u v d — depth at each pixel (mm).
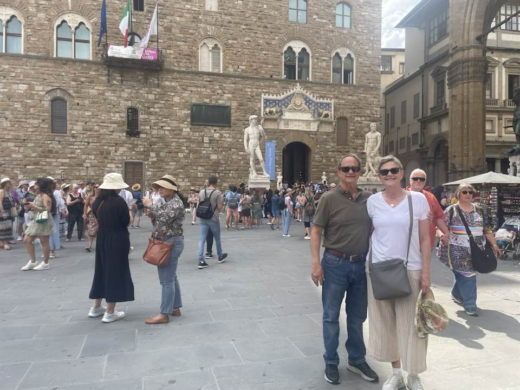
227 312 5762
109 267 5324
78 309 5984
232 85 27203
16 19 23859
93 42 24922
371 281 3482
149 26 25859
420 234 3529
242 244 12492
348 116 29406
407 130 39500
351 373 3928
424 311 3354
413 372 3379
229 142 27250
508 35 32125
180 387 3623
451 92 23156
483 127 22141
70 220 13531
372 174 21328
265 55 27812
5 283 7602
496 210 11719
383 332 3600
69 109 24453
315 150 28812
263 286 7254
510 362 4199
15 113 23578
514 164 14414
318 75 28938
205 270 8625
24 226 13781
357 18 29609
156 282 7590
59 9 24250
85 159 24781
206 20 26734
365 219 3770
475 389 3652
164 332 4992
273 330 5051
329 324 3775
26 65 23672
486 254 5645
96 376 3832
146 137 25812
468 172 21969
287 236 14531
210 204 8930
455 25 22781
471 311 5676
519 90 14367
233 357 4262
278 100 27938
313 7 28703
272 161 27953
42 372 3918
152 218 5430
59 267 9094
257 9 27609
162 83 26016
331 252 3822
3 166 23484
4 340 4746
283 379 3785
